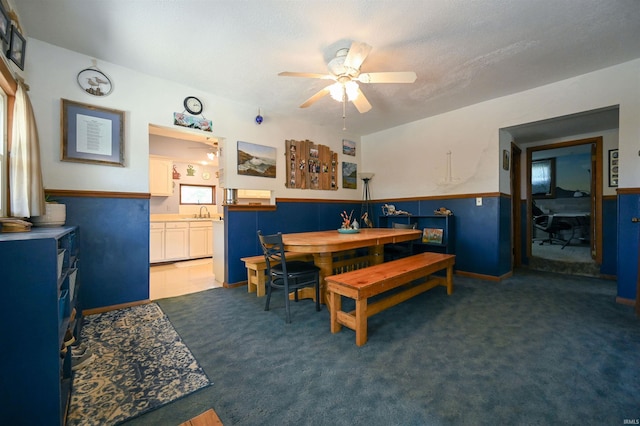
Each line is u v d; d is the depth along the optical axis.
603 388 1.46
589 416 1.27
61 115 2.45
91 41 2.35
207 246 5.67
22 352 1.07
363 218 5.23
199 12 1.98
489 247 3.75
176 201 5.82
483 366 1.68
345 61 2.14
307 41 2.32
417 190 4.54
